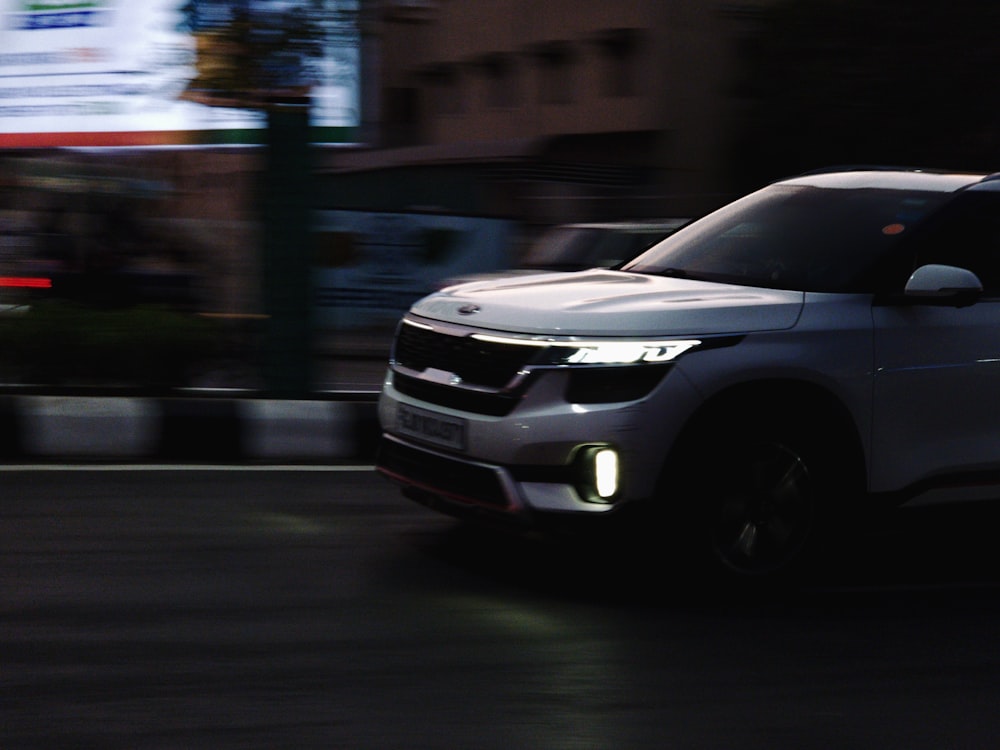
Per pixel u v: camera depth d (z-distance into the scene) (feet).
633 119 97.19
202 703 15.16
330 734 14.40
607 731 14.80
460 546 22.31
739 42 85.61
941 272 19.84
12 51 62.95
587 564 21.42
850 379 19.74
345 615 18.57
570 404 18.72
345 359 39.88
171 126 54.19
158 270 39.99
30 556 21.15
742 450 19.20
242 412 30.19
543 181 47.88
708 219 24.36
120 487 26.13
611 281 21.54
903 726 15.28
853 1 78.28
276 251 32.17
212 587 19.72
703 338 19.02
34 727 14.34
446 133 112.98
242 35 31.35
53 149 61.26
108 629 17.71
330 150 49.73
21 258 40.09
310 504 25.17
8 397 29.76
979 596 20.88
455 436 19.69
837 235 21.63
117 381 33.47
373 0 32.99
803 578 21.45
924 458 20.38
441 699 15.56
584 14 102.99
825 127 78.89
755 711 15.57
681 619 18.92
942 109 76.54
